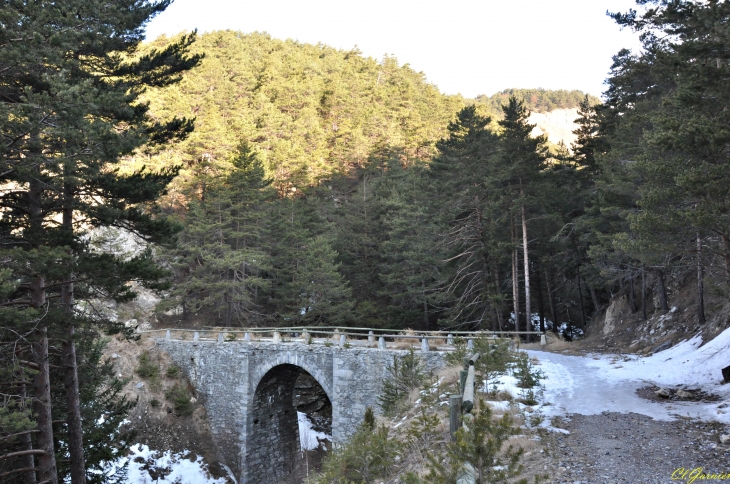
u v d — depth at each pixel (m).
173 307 34.06
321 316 35.72
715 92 11.58
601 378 15.35
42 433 10.83
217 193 36.38
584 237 28.38
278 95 60.00
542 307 37.62
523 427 9.85
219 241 36.88
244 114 50.84
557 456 8.22
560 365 17.70
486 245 29.25
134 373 27.94
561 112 179.12
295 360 23.86
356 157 54.84
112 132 10.28
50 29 9.81
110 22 11.92
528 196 26.72
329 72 79.06
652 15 15.38
